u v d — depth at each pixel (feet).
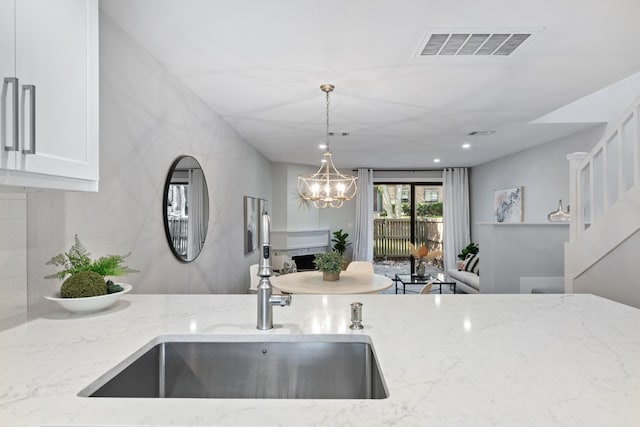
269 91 9.78
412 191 26.37
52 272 4.84
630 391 2.38
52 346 3.24
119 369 2.89
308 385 3.60
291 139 15.94
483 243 13.89
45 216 4.74
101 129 5.92
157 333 3.60
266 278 3.77
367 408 2.17
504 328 3.79
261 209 19.19
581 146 14.56
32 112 3.14
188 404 2.22
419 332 3.65
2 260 4.07
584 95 10.24
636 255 7.95
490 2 5.78
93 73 4.10
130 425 2.00
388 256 26.37
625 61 8.00
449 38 6.95
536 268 12.95
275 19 6.24
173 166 8.39
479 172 24.49
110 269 4.68
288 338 3.60
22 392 2.39
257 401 2.26
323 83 9.24
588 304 4.88
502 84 9.35
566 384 2.48
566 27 6.56
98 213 5.85
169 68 8.25
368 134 15.10
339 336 3.60
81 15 3.91
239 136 14.78
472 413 2.11
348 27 6.53
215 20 6.26
